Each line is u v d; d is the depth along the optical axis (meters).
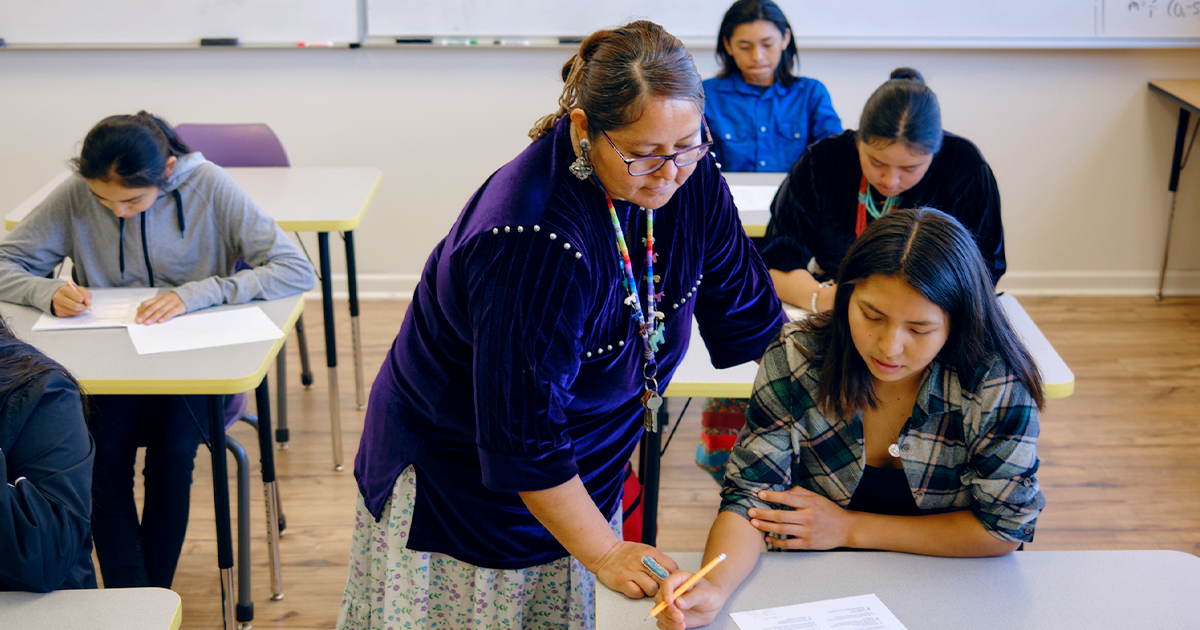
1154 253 3.95
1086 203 3.88
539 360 1.14
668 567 1.20
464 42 3.62
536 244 1.13
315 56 3.65
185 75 3.66
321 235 2.61
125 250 2.21
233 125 3.03
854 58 3.70
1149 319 3.77
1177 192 3.85
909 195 2.06
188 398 2.09
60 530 1.29
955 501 1.32
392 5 3.59
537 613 1.56
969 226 2.05
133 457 2.05
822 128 3.16
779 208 2.21
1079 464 2.83
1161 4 3.59
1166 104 3.73
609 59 1.06
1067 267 3.98
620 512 1.58
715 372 1.84
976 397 1.22
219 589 2.29
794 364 1.30
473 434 1.37
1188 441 2.95
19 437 1.32
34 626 1.19
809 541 1.30
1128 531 2.53
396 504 1.47
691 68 1.06
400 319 3.79
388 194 3.86
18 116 3.68
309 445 2.93
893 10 3.62
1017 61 3.70
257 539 2.49
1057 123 3.78
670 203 1.30
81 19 3.56
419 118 3.76
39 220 2.19
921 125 1.84
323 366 3.40
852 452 1.30
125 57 3.63
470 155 3.82
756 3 3.03
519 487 1.20
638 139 1.06
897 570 1.28
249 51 3.64
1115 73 3.71
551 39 3.64
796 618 1.18
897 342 1.14
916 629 1.17
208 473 2.76
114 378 1.82
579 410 1.34
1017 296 3.99
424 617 1.52
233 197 2.23
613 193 1.16
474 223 1.17
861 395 1.24
